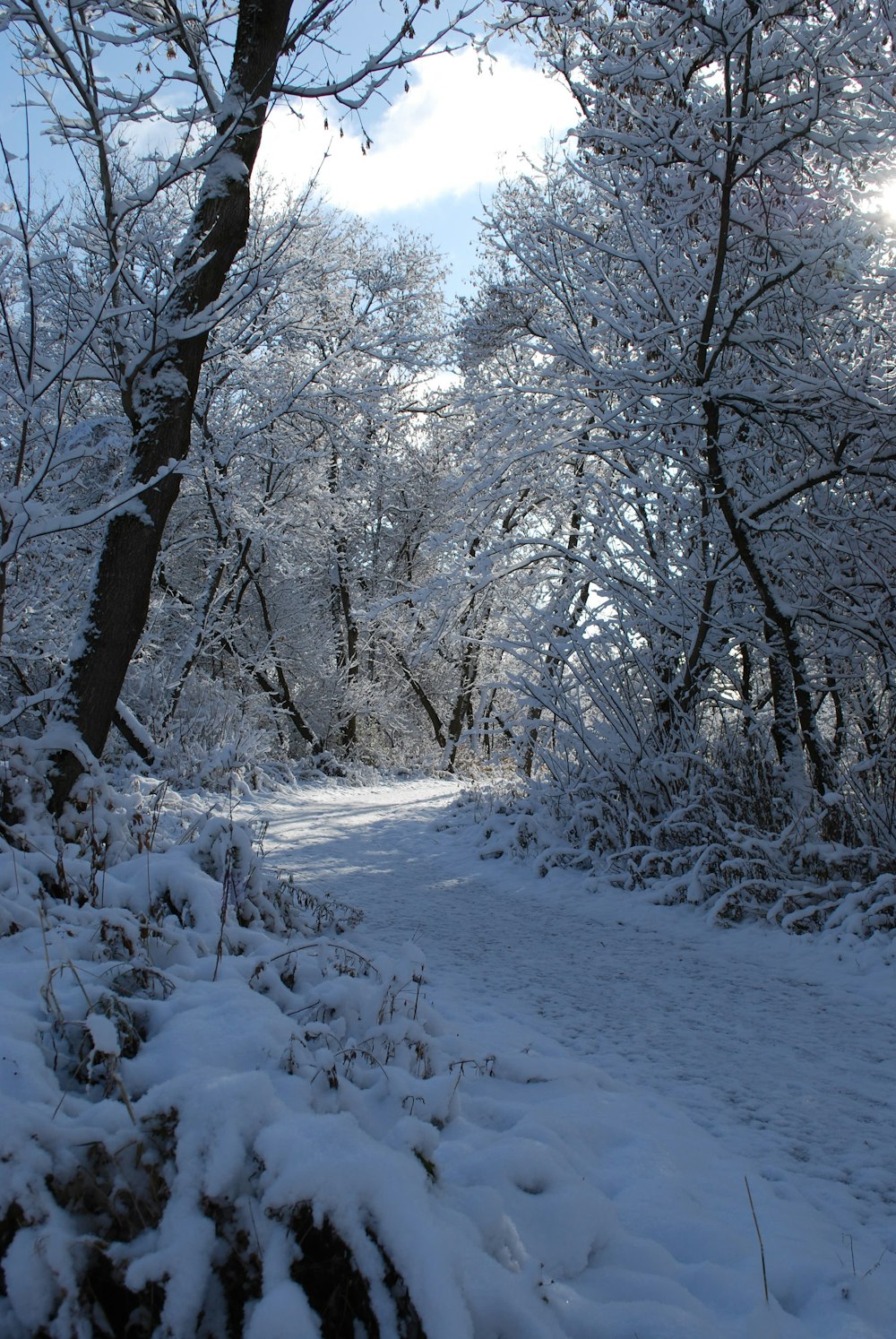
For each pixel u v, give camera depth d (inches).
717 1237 101.3
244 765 669.3
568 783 399.2
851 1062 166.4
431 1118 113.0
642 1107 138.7
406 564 1131.9
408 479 1055.6
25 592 407.2
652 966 231.9
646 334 354.6
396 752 1099.3
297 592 994.7
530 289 429.7
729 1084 155.2
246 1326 73.9
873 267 340.2
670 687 386.3
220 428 672.4
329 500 792.9
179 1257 77.4
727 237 345.7
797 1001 204.4
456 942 248.7
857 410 313.9
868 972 221.9
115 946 137.3
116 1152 85.4
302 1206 79.6
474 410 526.9
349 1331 76.7
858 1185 121.8
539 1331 77.7
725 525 384.8
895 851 279.4
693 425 374.9
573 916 287.0
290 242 627.5
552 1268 92.2
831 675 346.0
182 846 188.5
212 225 244.7
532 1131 115.4
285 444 733.3
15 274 326.3
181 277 232.4
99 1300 77.4
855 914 248.4
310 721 1030.4
